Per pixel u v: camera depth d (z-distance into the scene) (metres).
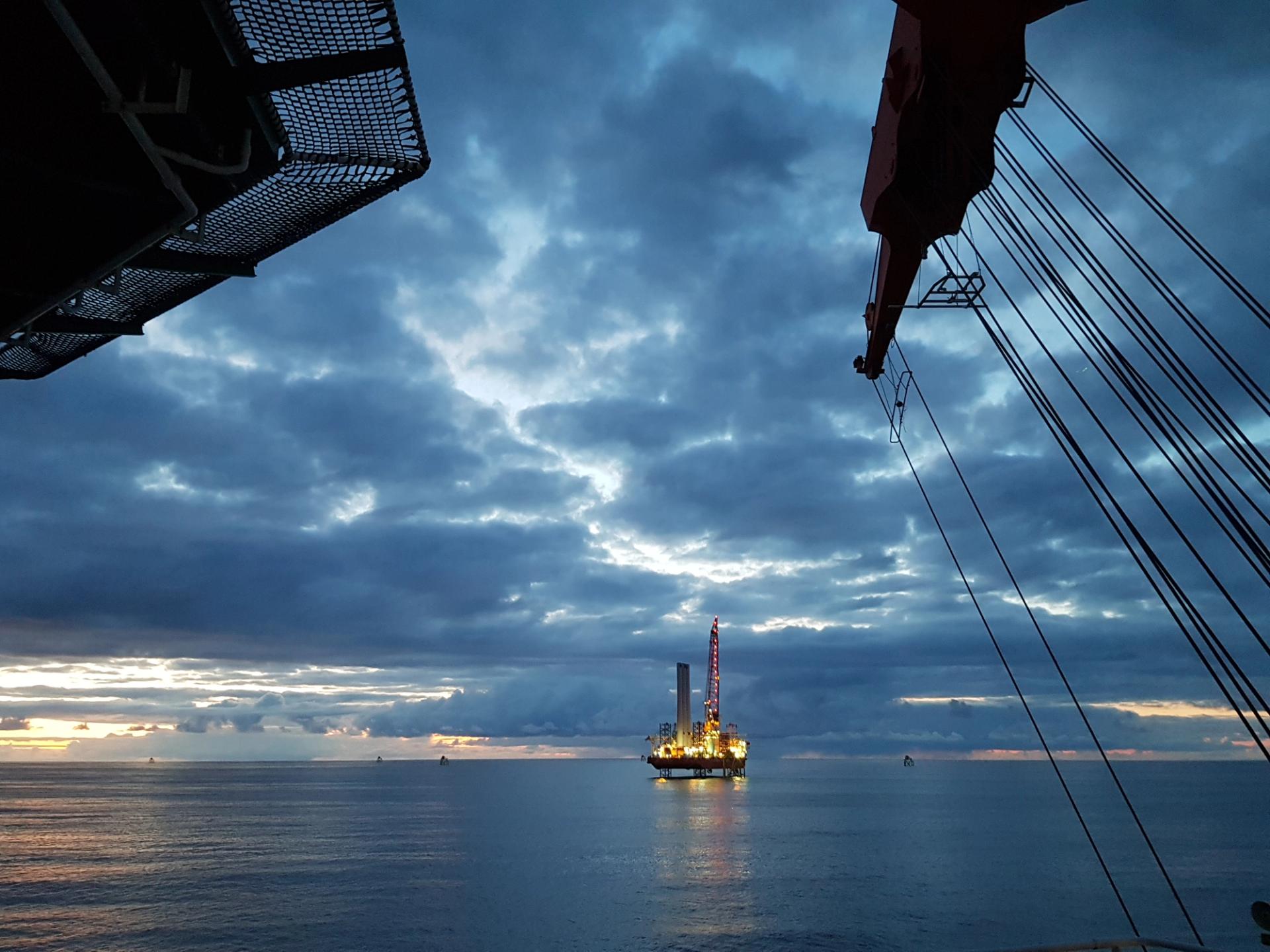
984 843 122.44
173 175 4.55
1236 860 104.06
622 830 140.50
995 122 12.95
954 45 11.98
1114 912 71.00
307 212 6.05
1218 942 60.41
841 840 125.50
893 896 77.88
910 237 15.48
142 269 6.21
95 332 6.70
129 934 61.56
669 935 61.59
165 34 4.26
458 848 114.50
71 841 122.88
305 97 5.00
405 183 5.98
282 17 4.49
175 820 158.62
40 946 58.16
